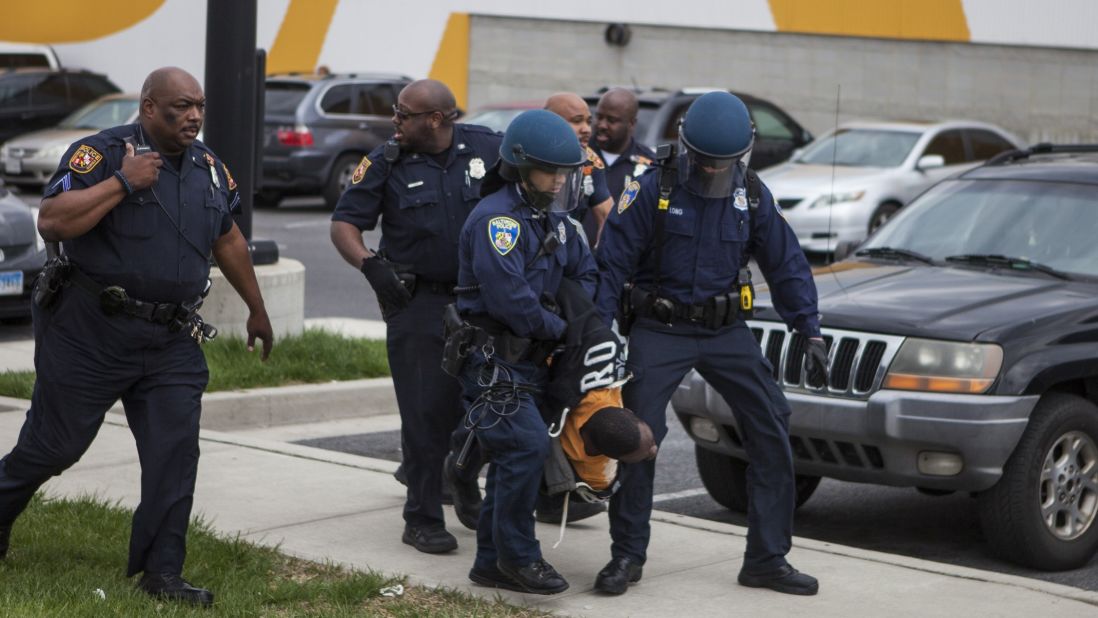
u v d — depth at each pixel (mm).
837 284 12461
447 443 10648
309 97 39375
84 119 43000
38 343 9039
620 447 9023
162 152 8859
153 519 8961
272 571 9922
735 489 12688
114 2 56188
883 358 11102
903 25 43188
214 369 16469
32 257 21391
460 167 10562
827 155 32531
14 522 10180
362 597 9297
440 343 10531
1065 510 11320
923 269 12945
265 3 53312
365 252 10469
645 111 32250
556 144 8945
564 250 9297
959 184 14258
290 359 17250
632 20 47188
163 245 8789
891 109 43844
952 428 10797
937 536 12531
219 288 17266
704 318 9633
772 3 44844
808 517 13172
